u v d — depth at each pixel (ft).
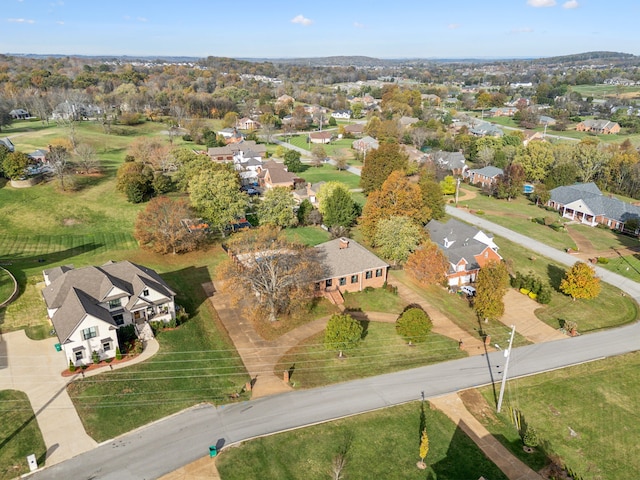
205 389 133.39
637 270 227.81
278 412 125.70
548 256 242.99
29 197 281.13
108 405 124.88
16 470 104.47
